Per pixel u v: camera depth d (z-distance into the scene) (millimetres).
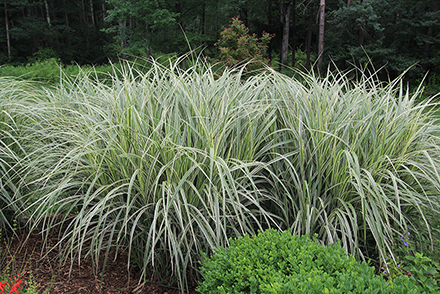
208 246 2871
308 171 3227
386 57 20031
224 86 3578
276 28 27719
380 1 19062
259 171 3340
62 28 38406
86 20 44656
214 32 32938
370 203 2893
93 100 3775
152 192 2922
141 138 2936
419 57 21000
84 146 2805
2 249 3395
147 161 2926
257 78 3561
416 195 2918
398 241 3039
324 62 20047
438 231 3021
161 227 2781
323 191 3256
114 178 3047
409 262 2773
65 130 3580
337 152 3092
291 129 3078
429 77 20688
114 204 3025
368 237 3172
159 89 3291
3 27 39000
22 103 3988
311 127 3191
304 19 29125
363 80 3762
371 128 3133
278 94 3555
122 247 3271
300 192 3023
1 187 3254
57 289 2848
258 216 3355
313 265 2035
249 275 2062
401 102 3463
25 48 38156
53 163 3535
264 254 2186
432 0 21469
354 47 19688
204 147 2898
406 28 20531
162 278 3023
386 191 3057
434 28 20859
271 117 3416
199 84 3422
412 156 3156
